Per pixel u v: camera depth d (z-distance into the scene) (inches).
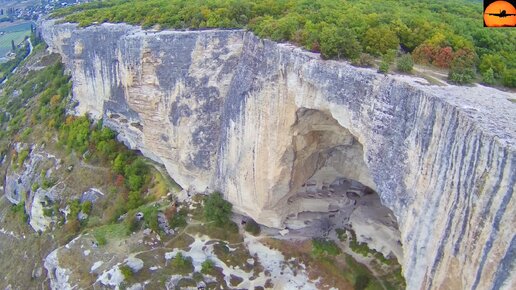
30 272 2116.1
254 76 1574.8
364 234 1641.2
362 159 1571.1
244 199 1722.4
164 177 2149.4
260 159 1593.3
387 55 1261.1
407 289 1109.7
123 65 2048.5
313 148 1578.5
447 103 967.6
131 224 1888.5
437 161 991.6
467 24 1550.2
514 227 796.0
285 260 1673.2
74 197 2271.2
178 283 1648.6
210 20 1855.3
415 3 2010.3
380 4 1895.9
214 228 1818.4
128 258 1737.2
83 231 2086.6
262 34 1566.2
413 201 1074.7
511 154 788.0
